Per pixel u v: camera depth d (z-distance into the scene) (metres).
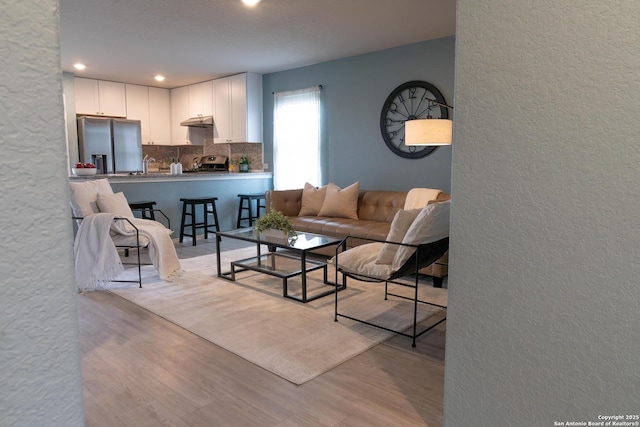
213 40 5.04
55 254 0.44
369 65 5.70
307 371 2.43
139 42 5.10
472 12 1.38
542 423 1.36
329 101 6.21
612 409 1.23
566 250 1.26
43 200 0.43
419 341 2.84
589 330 1.24
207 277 4.34
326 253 5.02
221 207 6.70
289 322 3.15
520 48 1.29
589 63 1.17
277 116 6.89
